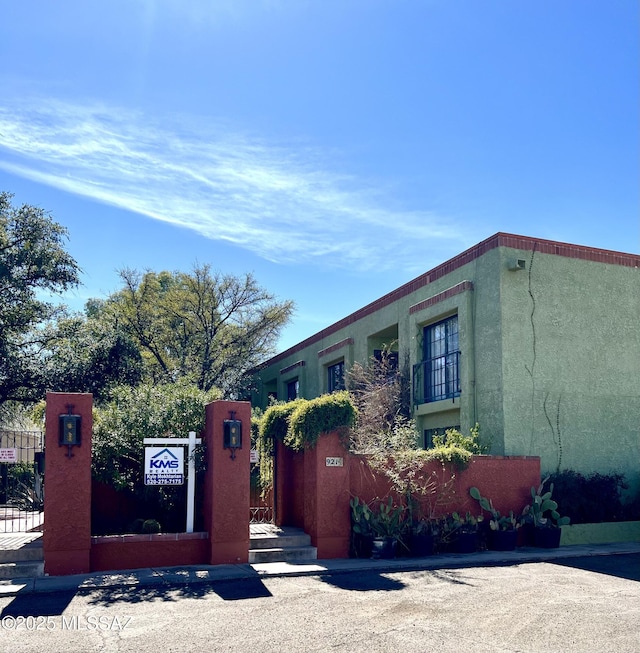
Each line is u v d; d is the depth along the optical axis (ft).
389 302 66.90
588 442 52.26
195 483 42.75
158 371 104.47
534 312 52.06
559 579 34.88
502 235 51.93
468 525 44.52
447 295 56.59
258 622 25.96
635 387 54.80
